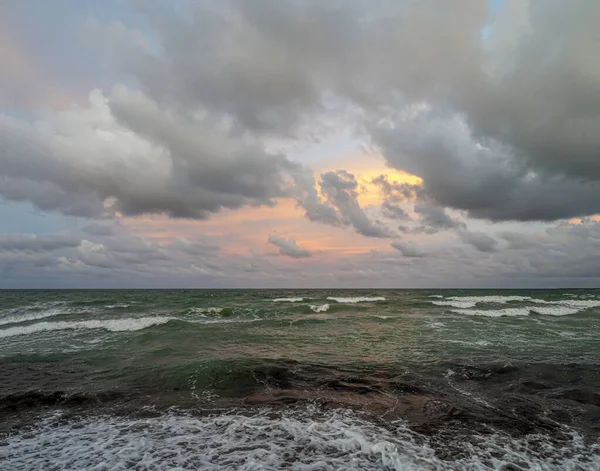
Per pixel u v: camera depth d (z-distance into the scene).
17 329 16.08
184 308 26.05
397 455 4.96
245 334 14.90
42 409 6.96
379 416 6.52
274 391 7.91
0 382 8.53
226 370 9.05
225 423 6.26
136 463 4.86
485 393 7.72
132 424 6.25
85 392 7.86
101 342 13.28
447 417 6.45
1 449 5.30
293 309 24.55
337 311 24.45
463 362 10.15
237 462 4.87
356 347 12.30
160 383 8.41
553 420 6.31
